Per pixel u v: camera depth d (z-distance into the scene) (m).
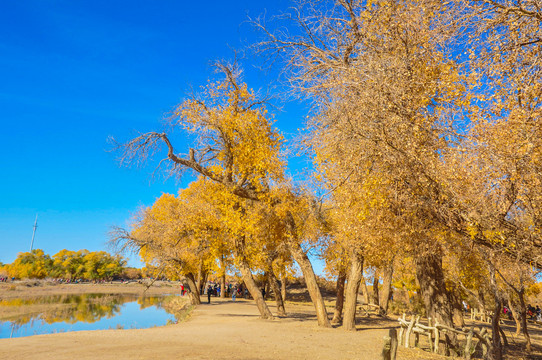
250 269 21.50
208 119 18.42
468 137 7.39
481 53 7.18
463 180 7.30
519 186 6.64
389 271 28.88
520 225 7.55
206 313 25.56
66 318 25.03
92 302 40.69
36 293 55.00
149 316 28.16
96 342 11.46
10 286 65.94
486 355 11.95
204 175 19.27
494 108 7.02
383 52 8.88
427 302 13.09
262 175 18.64
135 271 129.88
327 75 10.38
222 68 18.94
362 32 9.50
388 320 24.78
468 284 18.20
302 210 18.27
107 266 116.00
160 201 36.22
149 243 30.05
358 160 8.65
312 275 18.83
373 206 9.18
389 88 7.98
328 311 30.05
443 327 12.16
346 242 16.97
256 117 19.22
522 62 6.94
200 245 29.25
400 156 7.93
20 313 27.20
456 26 7.38
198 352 10.11
